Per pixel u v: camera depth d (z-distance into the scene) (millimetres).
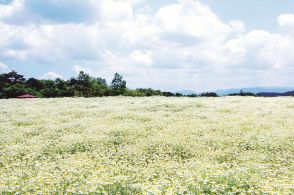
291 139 18641
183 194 9875
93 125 24594
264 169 12828
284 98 44219
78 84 70188
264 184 10469
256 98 44531
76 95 67188
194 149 17578
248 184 10500
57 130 23516
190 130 21609
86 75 70438
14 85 75125
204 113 28656
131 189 10734
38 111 33844
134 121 25703
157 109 31781
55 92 69250
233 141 18719
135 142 19484
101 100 46969
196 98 48656
